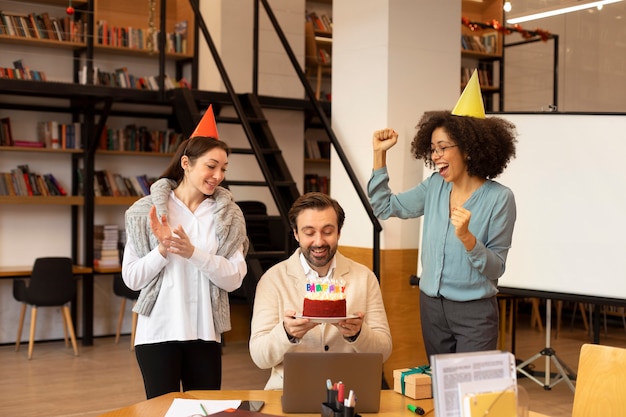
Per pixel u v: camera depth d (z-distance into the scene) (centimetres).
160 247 264
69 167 702
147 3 688
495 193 279
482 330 282
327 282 226
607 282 427
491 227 279
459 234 253
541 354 526
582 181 439
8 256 681
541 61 671
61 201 665
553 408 472
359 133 511
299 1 720
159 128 740
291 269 253
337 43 531
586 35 643
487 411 154
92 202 678
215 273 269
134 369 578
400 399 221
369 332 234
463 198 287
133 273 266
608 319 858
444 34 508
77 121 698
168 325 271
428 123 291
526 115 456
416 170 496
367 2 501
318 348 242
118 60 705
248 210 646
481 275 279
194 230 279
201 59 714
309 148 769
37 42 645
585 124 440
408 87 493
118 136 703
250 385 521
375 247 477
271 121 706
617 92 626
